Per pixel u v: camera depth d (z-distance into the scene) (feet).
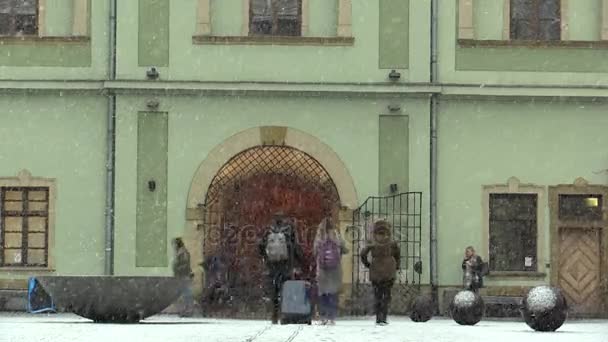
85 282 69.10
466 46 106.22
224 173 106.11
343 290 104.42
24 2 106.83
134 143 105.29
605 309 106.73
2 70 105.60
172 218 105.19
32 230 105.91
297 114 105.70
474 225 106.22
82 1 106.01
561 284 106.93
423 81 105.70
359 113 105.81
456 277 105.70
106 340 52.13
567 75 106.73
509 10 107.34
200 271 104.78
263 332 60.80
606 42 106.83
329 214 106.01
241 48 105.60
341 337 58.85
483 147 106.52
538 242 106.52
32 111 106.01
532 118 106.93
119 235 104.99
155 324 68.59
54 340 51.93
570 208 107.34
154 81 104.58
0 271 104.83
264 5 106.63
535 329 71.20
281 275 78.23
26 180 105.60
